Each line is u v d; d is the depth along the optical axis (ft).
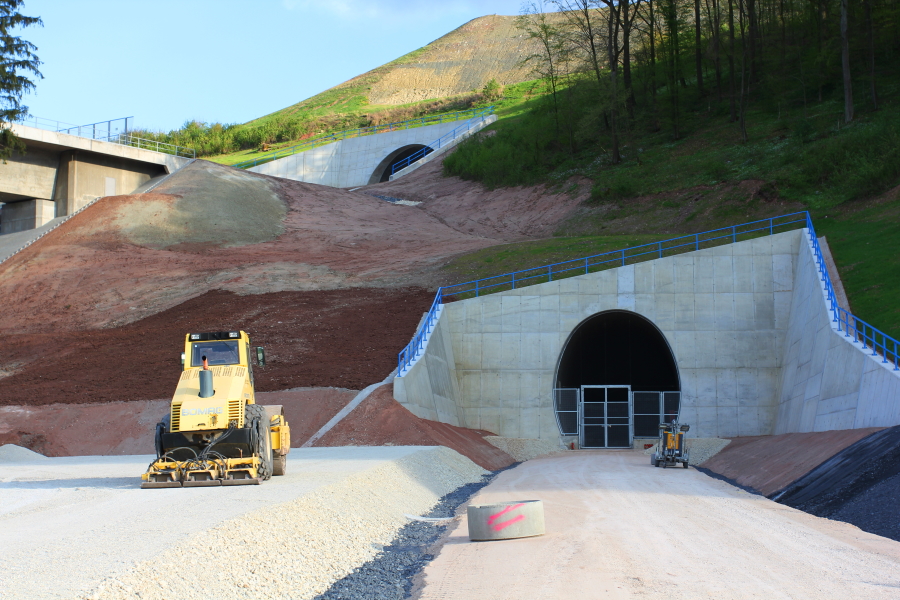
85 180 195.93
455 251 154.81
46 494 48.88
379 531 42.91
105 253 158.61
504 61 521.24
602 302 117.70
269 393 97.40
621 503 53.93
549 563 34.32
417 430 86.94
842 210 133.08
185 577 27.76
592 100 211.82
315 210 197.57
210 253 161.99
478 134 250.16
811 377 95.50
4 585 24.79
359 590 31.27
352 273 144.46
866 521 44.50
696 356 115.14
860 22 184.14
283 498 41.70
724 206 152.35
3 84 150.71
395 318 119.14
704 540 39.40
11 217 195.93
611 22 207.62
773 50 201.87
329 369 102.83
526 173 208.85
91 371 108.17
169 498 44.21
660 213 161.07
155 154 207.21
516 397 116.98
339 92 503.20
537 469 86.28
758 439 102.89
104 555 28.68
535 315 118.62
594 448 116.37
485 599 28.76
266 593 29.22
